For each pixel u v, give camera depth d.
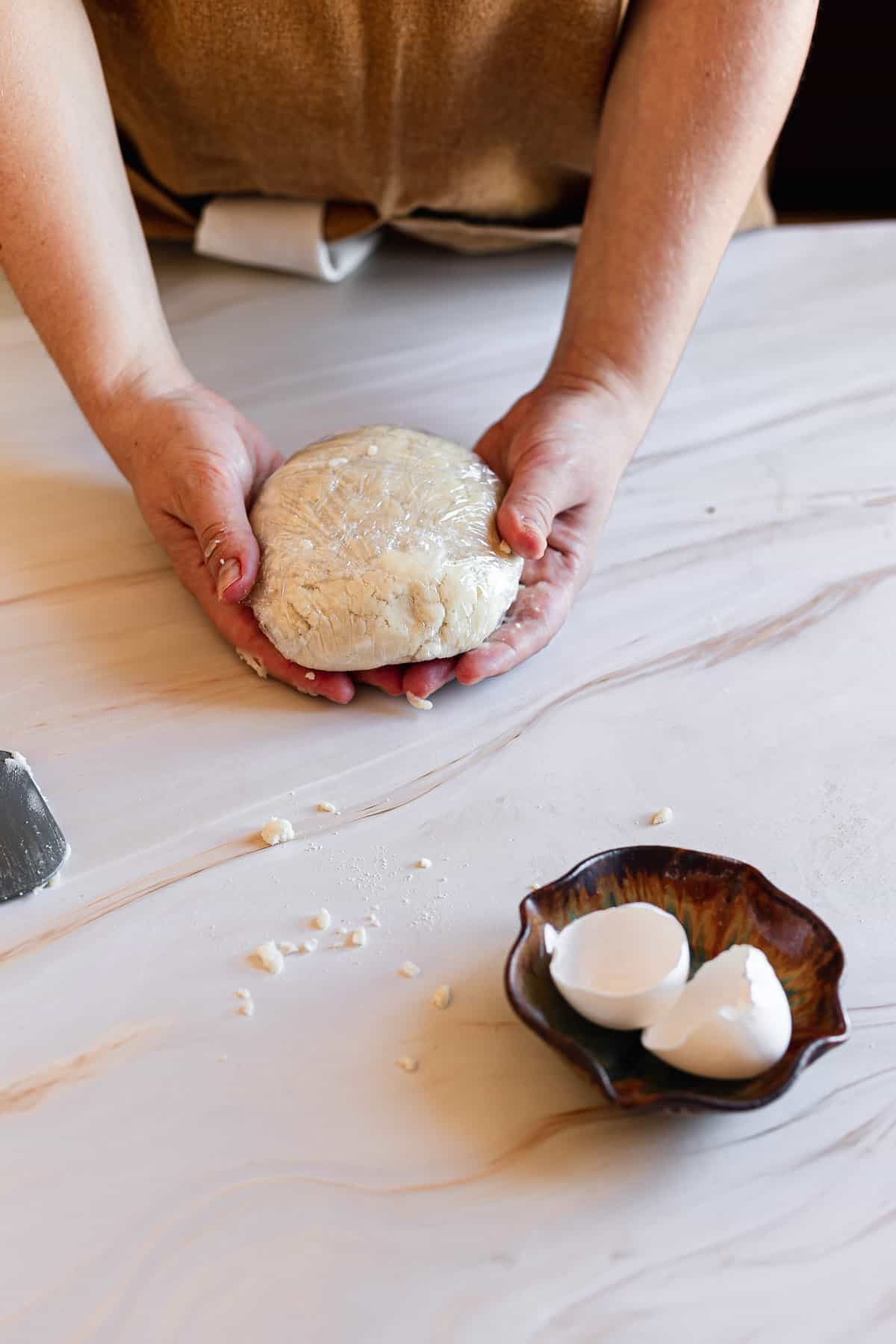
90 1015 0.56
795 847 0.62
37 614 0.73
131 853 0.62
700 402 0.89
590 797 0.64
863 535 0.79
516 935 0.58
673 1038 0.51
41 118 0.71
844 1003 0.56
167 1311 0.48
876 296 0.99
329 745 0.67
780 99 0.74
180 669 0.71
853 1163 0.51
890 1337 0.47
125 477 0.76
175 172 0.92
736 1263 0.49
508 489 0.71
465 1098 0.53
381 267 1.02
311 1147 0.52
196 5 0.78
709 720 0.68
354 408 0.87
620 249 0.75
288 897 0.60
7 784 0.63
